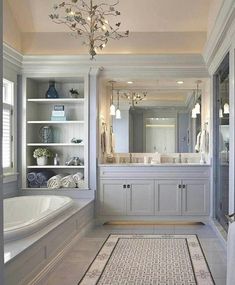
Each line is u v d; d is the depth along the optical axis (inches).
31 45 212.4
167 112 250.1
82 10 172.1
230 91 143.0
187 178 211.5
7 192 198.5
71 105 230.5
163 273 125.8
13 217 181.8
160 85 248.2
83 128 227.6
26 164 214.2
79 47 211.2
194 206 211.3
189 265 134.4
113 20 201.0
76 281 119.3
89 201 199.8
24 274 102.7
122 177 213.3
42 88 234.5
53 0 191.8
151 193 212.7
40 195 201.8
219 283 115.4
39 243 114.7
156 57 206.1
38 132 230.8
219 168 195.6
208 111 219.1
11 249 101.7
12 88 204.8
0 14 45.3
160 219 212.8
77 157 225.8
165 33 209.3
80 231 177.0
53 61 208.1
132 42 210.7
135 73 213.8
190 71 211.8
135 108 252.2
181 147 247.0
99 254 149.8
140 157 247.4
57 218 147.4
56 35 211.8
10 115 205.0
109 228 202.4
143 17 200.2
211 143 207.3
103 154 232.7
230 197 143.3
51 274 125.7
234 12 121.8
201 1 187.9
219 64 175.8
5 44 182.5
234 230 89.0
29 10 198.5
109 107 250.7
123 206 213.0
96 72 210.4
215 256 145.7
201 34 207.3
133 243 167.8
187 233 188.2
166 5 191.5
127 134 249.4
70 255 148.7
